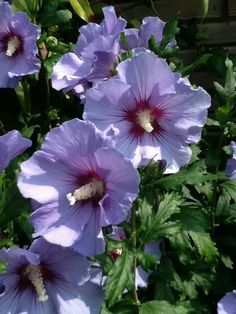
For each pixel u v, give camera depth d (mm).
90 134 243
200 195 373
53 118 416
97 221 252
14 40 381
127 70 263
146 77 265
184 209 315
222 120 349
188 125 271
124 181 241
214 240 373
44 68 407
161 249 345
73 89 351
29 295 277
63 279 274
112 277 268
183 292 335
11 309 272
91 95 264
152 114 277
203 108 269
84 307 271
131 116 275
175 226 286
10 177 314
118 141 271
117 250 309
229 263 364
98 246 249
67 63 322
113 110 270
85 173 260
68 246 250
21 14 368
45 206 258
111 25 326
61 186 262
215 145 403
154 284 344
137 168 273
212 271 350
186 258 344
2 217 280
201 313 338
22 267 273
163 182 285
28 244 311
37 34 370
